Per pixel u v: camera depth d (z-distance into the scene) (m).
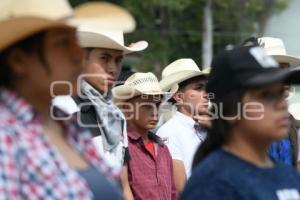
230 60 7.11
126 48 11.09
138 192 11.59
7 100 6.38
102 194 6.49
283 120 7.09
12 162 6.03
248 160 7.07
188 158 12.40
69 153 6.67
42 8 6.40
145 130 11.98
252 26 54.66
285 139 11.66
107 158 10.38
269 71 7.04
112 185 6.65
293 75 7.29
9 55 6.41
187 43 55.03
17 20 6.18
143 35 52.97
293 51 53.12
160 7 54.78
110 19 6.73
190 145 12.42
